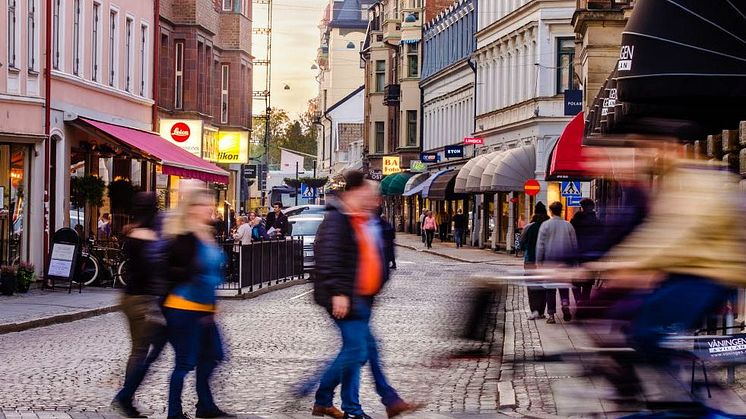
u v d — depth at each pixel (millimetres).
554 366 11469
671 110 20516
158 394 15242
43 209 34531
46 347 20422
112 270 35062
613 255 10328
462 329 12172
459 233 77500
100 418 13203
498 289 12062
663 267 9773
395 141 112125
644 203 10945
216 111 63781
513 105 70312
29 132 34000
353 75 168875
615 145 11125
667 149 10438
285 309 30156
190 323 12977
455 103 91125
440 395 15516
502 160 65438
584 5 47406
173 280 12977
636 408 10008
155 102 47312
